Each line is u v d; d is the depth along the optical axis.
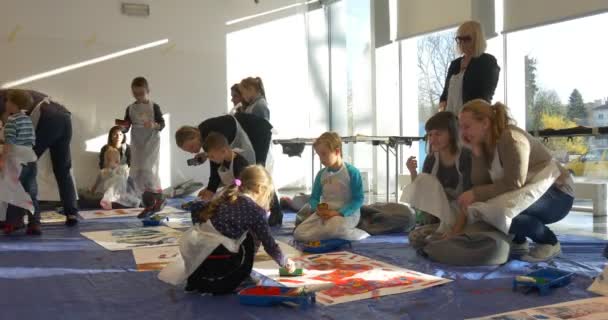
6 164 3.75
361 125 7.53
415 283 2.28
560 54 5.02
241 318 1.87
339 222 3.18
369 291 2.17
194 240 2.16
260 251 3.05
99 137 6.90
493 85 3.33
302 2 8.01
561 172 2.73
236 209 2.18
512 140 2.54
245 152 4.00
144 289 2.29
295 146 5.76
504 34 5.38
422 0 6.23
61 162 4.40
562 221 4.31
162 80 7.24
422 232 3.08
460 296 2.09
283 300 2.00
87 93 6.84
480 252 2.58
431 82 6.56
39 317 1.93
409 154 6.86
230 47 7.61
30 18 6.56
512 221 2.65
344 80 7.88
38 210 3.97
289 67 7.95
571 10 4.72
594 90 4.77
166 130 7.27
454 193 2.96
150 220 4.31
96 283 2.42
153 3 7.16
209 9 7.47
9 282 2.46
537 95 5.25
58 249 3.27
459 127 2.85
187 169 7.38
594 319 1.76
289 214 5.09
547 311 1.85
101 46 6.91
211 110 7.52
